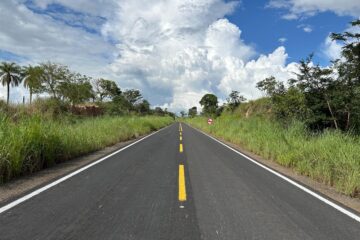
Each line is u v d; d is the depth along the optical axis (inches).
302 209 236.5
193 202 244.1
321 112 679.7
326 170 357.1
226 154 576.1
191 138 970.1
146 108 3196.4
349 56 604.1
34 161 354.6
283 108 768.9
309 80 666.8
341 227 199.2
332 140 451.5
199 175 358.0
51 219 196.2
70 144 464.8
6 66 2202.3
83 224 189.0
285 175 378.3
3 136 325.7
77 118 885.2
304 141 519.5
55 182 298.7
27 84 1636.3
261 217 212.8
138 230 181.8
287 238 177.3
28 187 275.9
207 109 2780.5
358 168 330.6
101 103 1684.3
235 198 260.5
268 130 685.3
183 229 185.3
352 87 614.2
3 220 192.5
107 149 592.7
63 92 1396.4
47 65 1385.3
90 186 287.3
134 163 430.9
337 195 289.6
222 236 176.2
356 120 615.8
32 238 166.1
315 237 180.7
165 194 265.6
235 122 1163.3
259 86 1149.1
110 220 197.5
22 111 582.9
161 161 458.9
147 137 956.6
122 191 271.9
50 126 449.4
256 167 433.7
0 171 292.8
